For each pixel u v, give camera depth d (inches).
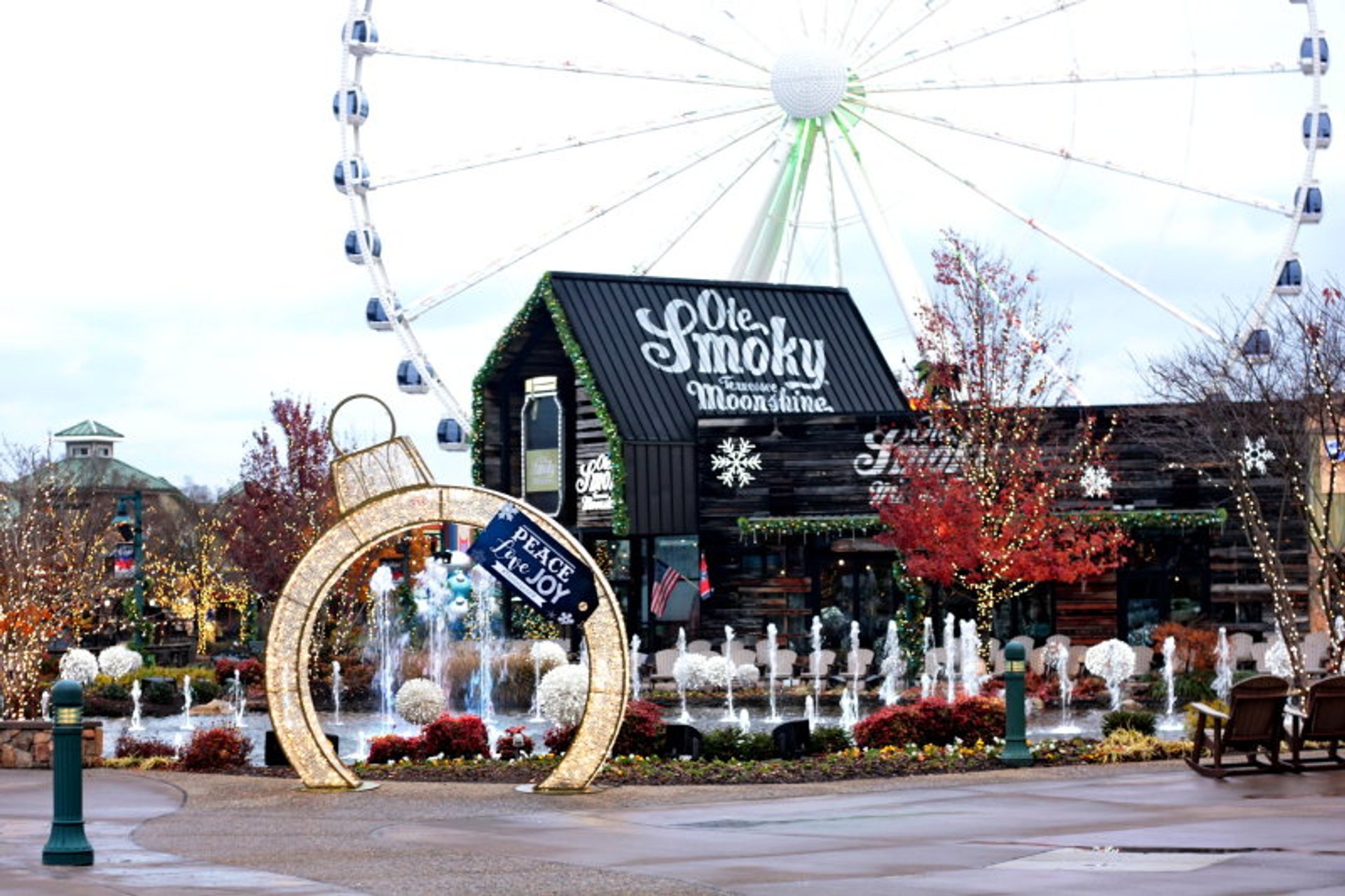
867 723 1034.7
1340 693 846.5
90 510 2566.4
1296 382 1529.3
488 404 2213.3
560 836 676.7
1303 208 2016.5
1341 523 1827.0
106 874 582.2
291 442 2719.0
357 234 2240.4
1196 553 1873.8
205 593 2987.2
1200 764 877.8
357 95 2217.0
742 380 2142.0
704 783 884.6
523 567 860.6
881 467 1966.0
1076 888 523.8
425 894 537.6
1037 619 1887.3
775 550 2005.4
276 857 624.4
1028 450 1804.9
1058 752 952.3
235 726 1347.2
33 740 1061.1
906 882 544.7
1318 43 2037.4
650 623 2016.5
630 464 2011.6
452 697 1665.8
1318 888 513.3
